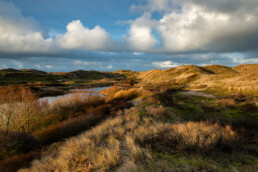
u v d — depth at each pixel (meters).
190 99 16.19
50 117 10.98
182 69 65.75
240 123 7.59
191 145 3.50
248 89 16.88
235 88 18.86
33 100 10.86
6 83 44.91
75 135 7.74
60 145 6.21
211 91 21.39
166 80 53.75
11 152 5.59
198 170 2.59
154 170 2.63
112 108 13.52
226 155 3.29
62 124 8.82
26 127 8.59
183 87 32.06
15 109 8.73
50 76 87.44
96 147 4.20
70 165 3.36
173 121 7.65
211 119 8.33
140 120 7.40
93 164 3.23
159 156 3.20
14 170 4.60
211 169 2.61
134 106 13.86
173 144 3.79
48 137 7.56
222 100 13.59
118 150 3.67
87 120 9.76
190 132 4.02
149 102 13.59
